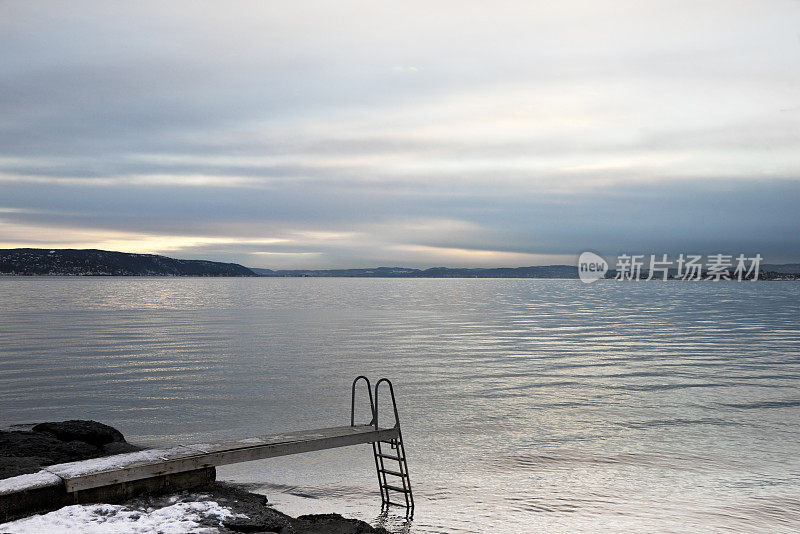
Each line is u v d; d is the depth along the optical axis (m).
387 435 10.34
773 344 37.47
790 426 15.42
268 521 7.92
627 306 95.50
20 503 7.39
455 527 8.97
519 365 28.16
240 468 12.07
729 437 14.34
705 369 26.36
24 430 14.88
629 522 9.14
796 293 171.88
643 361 29.44
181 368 26.80
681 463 12.26
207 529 7.27
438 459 12.68
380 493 10.48
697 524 9.05
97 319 61.44
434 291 190.00
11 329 48.53
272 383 22.67
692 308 88.19
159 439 14.26
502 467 12.07
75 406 18.25
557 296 147.50
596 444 13.78
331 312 77.88
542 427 15.54
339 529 8.38
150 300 109.38
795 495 10.30
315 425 15.79
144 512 7.68
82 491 7.82
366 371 26.05
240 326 53.59
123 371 25.75
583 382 22.97
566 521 9.21
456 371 26.09
